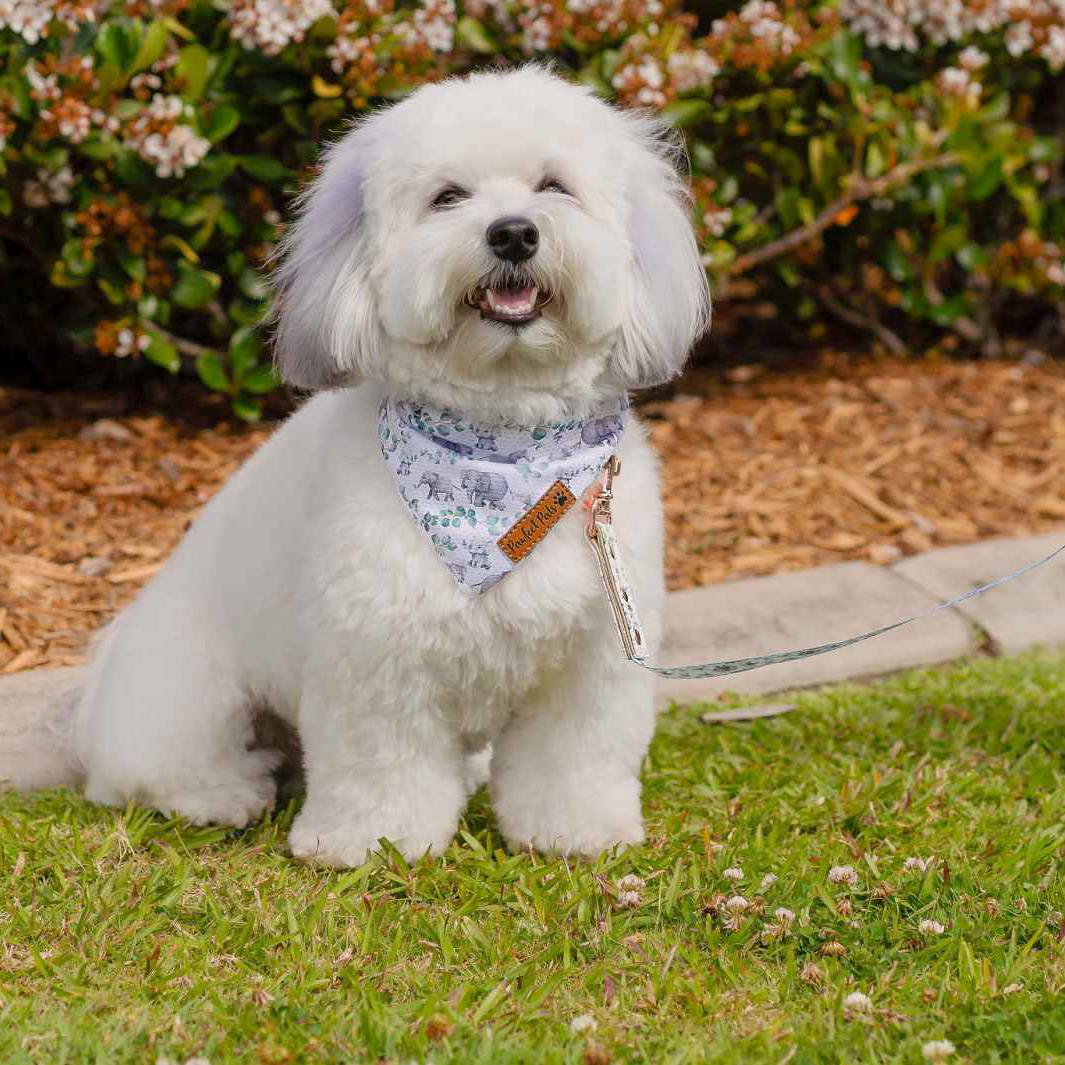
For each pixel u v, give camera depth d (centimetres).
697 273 355
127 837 366
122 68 563
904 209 727
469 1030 283
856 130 679
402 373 334
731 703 480
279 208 646
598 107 338
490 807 393
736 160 704
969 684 492
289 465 367
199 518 400
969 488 637
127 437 646
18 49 562
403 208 325
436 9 588
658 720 466
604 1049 272
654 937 325
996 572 564
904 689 491
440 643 333
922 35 715
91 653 428
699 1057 275
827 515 610
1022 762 426
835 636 524
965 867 348
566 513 336
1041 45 693
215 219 605
